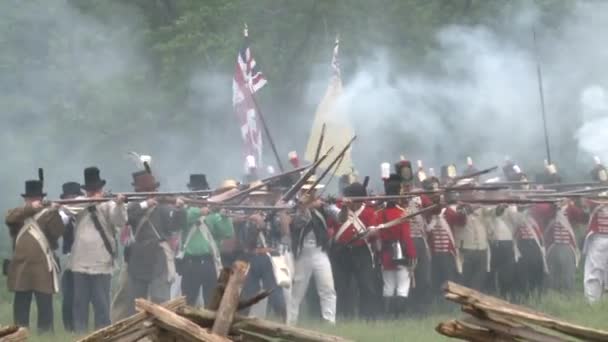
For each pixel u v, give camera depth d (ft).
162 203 126.93
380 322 130.82
